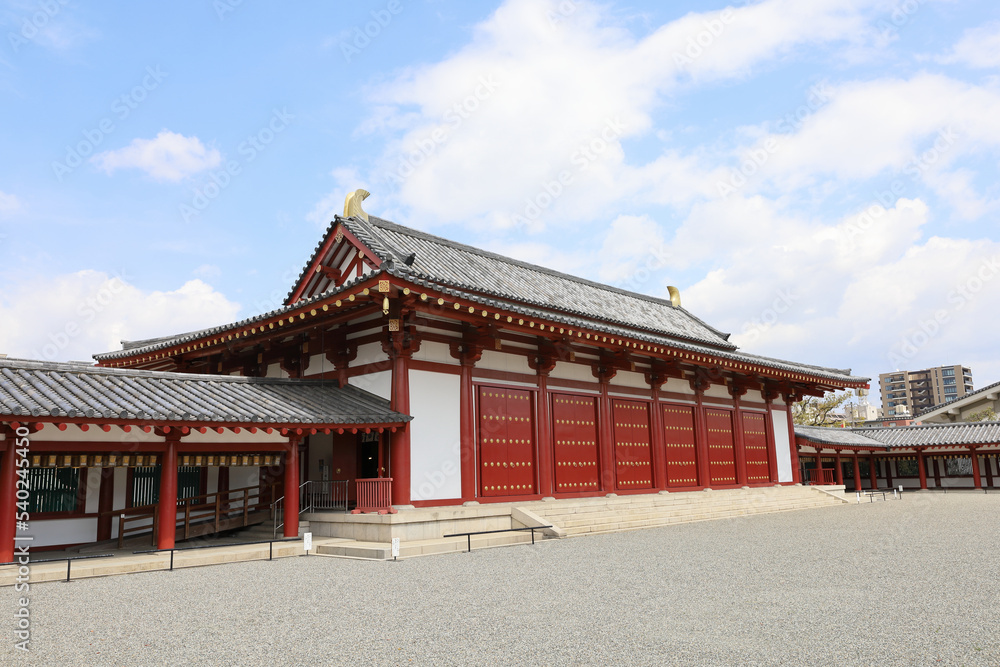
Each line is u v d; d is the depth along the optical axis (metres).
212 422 15.59
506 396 22.59
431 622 9.16
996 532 19.66
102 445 15.35
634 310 36.59
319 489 21.83
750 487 32.53
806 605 9.88
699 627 8.66
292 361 23.58
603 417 25.70
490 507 20.50
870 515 27.02
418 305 18.62
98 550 17.30
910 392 138.75
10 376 15.44
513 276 30.17
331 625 9.11
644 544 17.84
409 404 19.72
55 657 7.78
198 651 7.96
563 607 9.98
